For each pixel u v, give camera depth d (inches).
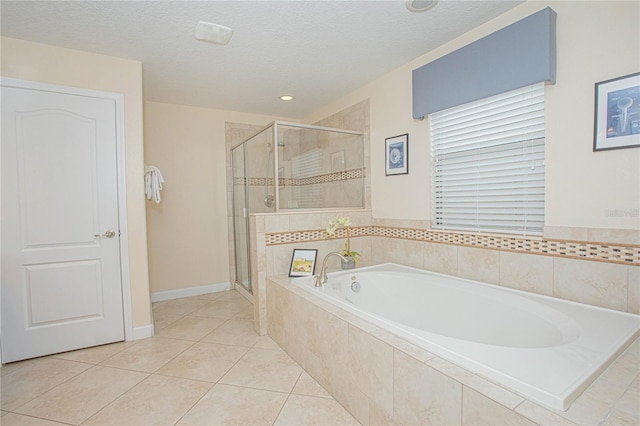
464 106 93.3
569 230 71.1
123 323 102.1
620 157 63.1
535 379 41.3
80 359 90.4
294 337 88.1
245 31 86.7
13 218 88.4
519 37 75.0
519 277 80.7
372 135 126.9
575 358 46.6
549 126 73.5
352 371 64.4
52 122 92.2
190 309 133.9
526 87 77.8
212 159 159.5
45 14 76.9
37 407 69.2
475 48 85.1
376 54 102.5
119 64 100.8
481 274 89.7
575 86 68.8
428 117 103.6
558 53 71.2
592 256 67.8
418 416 49.6
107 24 81.9
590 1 66.0
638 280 61.7
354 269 108.8
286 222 111.5
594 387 40.8
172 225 150.6
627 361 47.1
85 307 97.1
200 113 156.4
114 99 100.0
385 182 121.6
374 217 127.5
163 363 87.7
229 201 164.2
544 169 75.7
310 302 79.4
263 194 126.0
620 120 62.6
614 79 63.1
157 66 108.1
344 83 127.2
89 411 67.7
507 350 49.0
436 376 46.4
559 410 36.5
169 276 150.0
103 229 99.1
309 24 84.0
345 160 129.3
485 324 77.3
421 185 107.3
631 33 61.0
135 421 64.4
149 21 81.0
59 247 93.8
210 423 63.4
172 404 69.7
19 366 86.7
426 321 90.0
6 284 87.9
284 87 130.6
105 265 99.6
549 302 70.6
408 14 80.2
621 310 64.1
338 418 64.4
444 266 100.2
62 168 93.7
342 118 143.6
